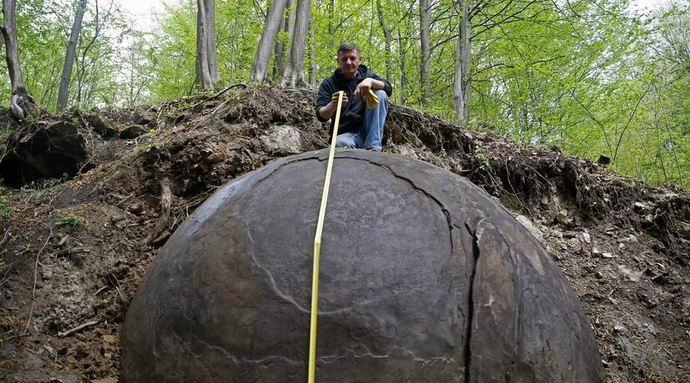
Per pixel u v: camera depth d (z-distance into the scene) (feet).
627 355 14.53
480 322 6.85
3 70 37.52
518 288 7.43
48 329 11.53
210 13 24.79
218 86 24.29
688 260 18.33
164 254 8.50
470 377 6.56
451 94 40.93
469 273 7.20
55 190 16.11
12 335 10.88
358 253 6.99
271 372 6.46
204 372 6.74
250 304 6.84
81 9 35.04
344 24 40.78
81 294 12.44
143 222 14.78
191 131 17.15
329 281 6.77
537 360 7.04
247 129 17.62
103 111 20.48
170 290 7.59
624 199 20.02
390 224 7.39
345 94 12.79
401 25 41.45
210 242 7.72
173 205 15.28
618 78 34.14
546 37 36.60
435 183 8.38
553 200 19.61
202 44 24.38
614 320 15.65
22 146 17.87
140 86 45.60
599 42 33.40
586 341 8.11
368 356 6.39
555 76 34.27
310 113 18.98
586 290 16.57
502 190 19.43
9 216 14.56
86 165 17.65
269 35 23.41
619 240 18.70
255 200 8.09
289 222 7.48
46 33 36.32
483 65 41.91
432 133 19.98
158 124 19.70
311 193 7.89
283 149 17.49
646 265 17.85
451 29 39.65
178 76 45.09
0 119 22.21
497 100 41.24
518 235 8.37
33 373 9.94
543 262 8.33
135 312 8.10
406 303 6.67
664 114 30.55
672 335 15.60
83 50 41.60
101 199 14.99
